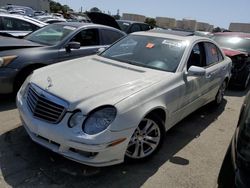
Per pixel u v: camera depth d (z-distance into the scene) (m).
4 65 4.86
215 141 4.43
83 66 4.10
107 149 2.92
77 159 2.95
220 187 2.21
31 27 8.15
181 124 4.98
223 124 5.17
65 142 2.95
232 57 7.59
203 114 5.61
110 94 3.18
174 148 4.06
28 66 5.14
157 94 3.51
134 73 3.87
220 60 5.64
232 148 2.28
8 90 4.99
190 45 4.46
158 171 3.44
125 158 3.37
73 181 3.10
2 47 5.05
